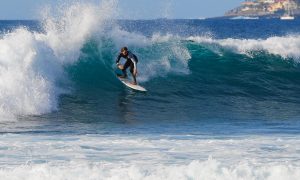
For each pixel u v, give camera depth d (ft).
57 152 129.90
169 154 128.16
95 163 118.21
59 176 104.17
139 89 240.53
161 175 105.09
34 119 184.24
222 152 130.93
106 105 215.10
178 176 104.53
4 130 164.96
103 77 246.27
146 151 131.44
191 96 241.76
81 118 190.60
